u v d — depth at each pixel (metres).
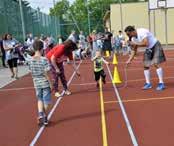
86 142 8.58
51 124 10.45
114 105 12.36
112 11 59.28
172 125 9.52
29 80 20.89
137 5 58.84
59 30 56.56
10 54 21.64
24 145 8.75
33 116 11.67
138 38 14.40
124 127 9.61
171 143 8.15
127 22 59.41
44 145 8.62
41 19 43.41
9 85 19.30
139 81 17.55
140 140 8.48
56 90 14.54
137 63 27.89
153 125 9.63
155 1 48.28
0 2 29.64
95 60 16.67
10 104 14.01
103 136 8.95
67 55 14.62
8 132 9.99
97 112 11.50
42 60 10.30
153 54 14.59
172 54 35.75
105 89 15.83
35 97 15.13
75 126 10.05
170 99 12.70
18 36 33.47
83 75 21.67
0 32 29.06
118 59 33.41
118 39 41.22
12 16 32.34
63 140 8.88
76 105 12.76
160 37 58.38
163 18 58.00
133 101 12.81
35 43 10.34
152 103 12.27
